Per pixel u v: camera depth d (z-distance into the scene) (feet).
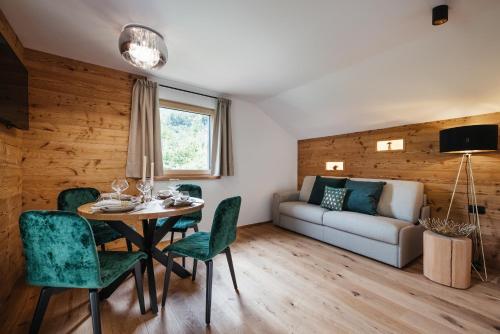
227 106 11.74
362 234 8.58
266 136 13.89
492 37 5.96
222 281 6.89
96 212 4.93
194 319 5.18
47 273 3.97
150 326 4.93
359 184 10.38
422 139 9.78
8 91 5.38
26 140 7.37
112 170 8.86
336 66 8.48
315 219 10.38
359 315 5.36
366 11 5.48
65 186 8.00
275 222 12.94
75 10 5.52
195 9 5.43
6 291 5.86
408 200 8.94
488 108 7.95
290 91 11.17
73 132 8.13
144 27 5.86
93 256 3.91
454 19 5.73
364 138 11.90
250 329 4.87
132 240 5.96
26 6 5.37
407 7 5.33
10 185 6.28
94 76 8.50
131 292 6.30
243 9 5.43
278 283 6.79
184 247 5.60
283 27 6.13
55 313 5.30
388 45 7.03
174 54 7.63
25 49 7.32
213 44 6.99
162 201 6.61
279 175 14.56
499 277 7.22
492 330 4.89
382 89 9.02
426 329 4.90
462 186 8.61
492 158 7.92
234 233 6.25
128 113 9.20
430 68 7.47
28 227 3.83
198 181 11.07
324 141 13.88
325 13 5.57
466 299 6.02
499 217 7.77
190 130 11.10
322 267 7.86
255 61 8.14
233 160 12.03
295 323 5.07
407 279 7.07
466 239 6.62
